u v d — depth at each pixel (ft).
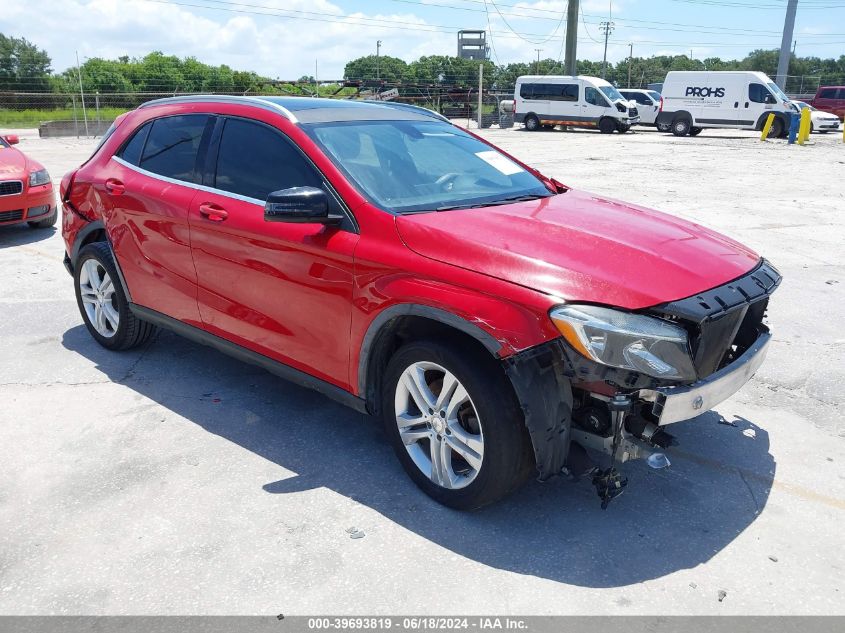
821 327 18.19
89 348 16.67
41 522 10.02
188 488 10.89
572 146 75.25
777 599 8.58
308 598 8.56
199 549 9.45
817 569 9.13
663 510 10.38
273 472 11.37
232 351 13.12
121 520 10.07
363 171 11.51
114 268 15.26
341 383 11.34
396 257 10.12
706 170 52.01
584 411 9.61
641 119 112.47
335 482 11.10
